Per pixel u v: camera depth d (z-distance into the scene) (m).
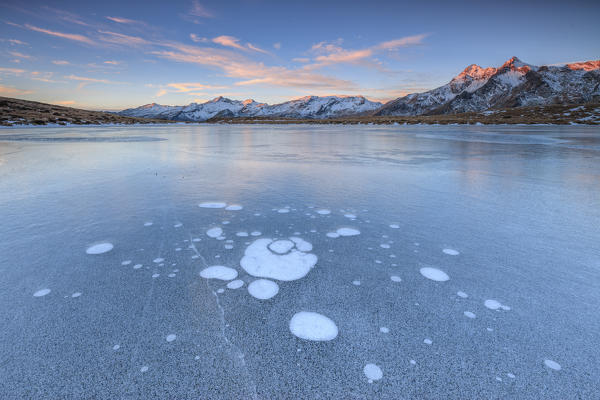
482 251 2.90
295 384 1.45
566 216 3.90
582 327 1.82
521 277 2.41
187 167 8.09
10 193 5.11
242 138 22.50
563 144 14.88
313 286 2.30
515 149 12.59
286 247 3.03
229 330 1.82
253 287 2.30
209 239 3.23
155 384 1.45
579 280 2.36
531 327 1.82
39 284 2.31
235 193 5.21
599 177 6.46
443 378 1.48
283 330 1.82
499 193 5.15
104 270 2.54
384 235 3.33
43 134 25.61
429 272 2.51
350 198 4.89
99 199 4.77
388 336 1.76
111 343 1.70
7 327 1.83
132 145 15.52
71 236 3.26
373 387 1.44
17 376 1.50
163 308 2.02
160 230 3.47
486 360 1.58
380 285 2.31
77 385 1.45
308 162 9.11
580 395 1.39
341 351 1.66
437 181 6.20
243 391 1.42
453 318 1.91
